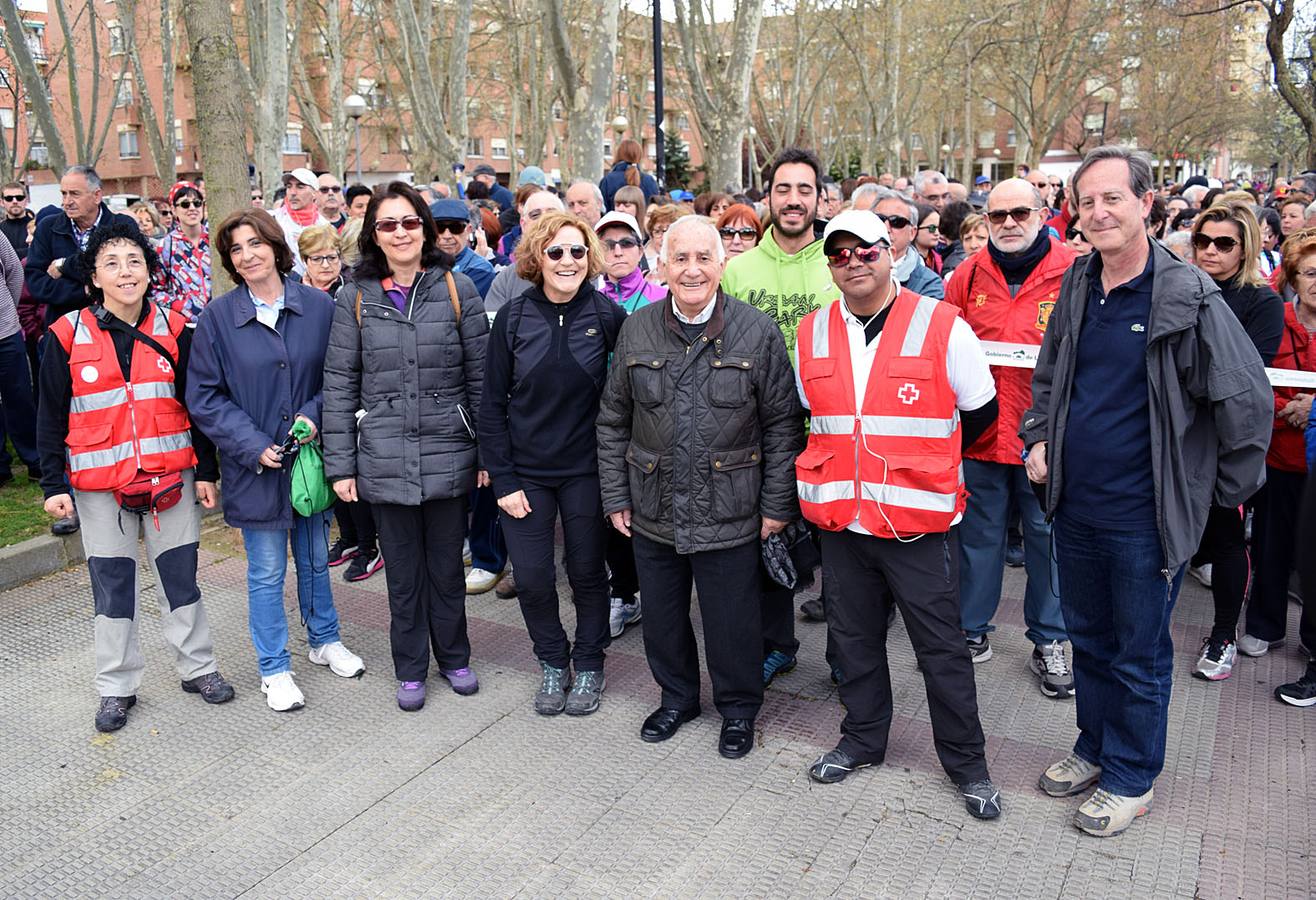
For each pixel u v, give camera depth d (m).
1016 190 3.83
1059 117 29.50
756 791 3.29
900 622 4.64
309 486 3.79
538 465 3.68
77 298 5.86
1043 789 3.24
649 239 5.94
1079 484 3.00
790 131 29.69
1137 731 2.98
